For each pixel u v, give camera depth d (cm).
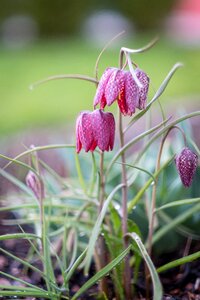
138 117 70
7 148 137
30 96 216
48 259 74
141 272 88
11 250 95
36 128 160
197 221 92
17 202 101
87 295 84
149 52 318
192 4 438
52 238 96
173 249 93
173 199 91
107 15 413
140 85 63
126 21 416
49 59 304
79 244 90
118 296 80
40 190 76
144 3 417
